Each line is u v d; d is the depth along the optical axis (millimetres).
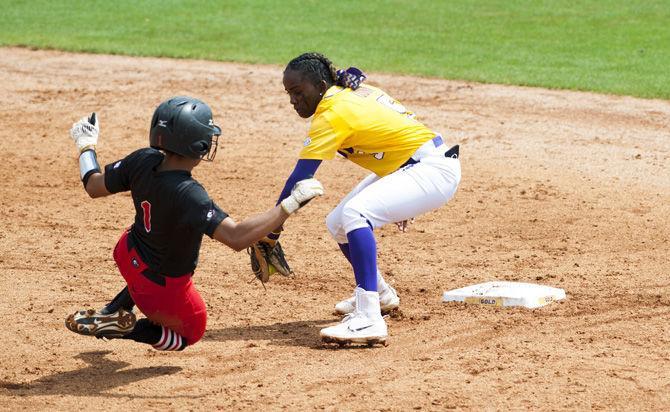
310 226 36062
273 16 81812
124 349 24500
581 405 20516
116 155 45344
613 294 28422
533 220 36094
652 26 76438
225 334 25672
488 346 24344
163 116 20719
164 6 85875
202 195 20609
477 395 21109
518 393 21156
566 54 67500
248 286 29875
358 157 25078
